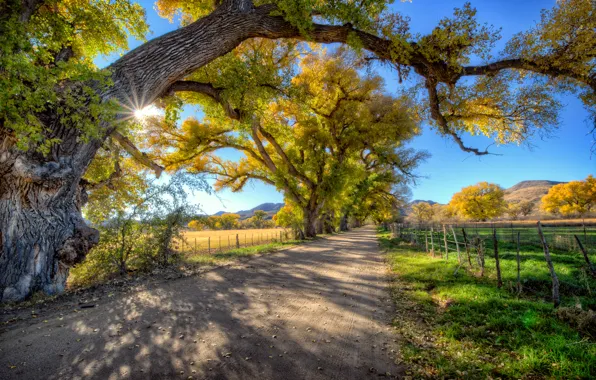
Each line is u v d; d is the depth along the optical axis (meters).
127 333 4.16
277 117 22.45
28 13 7.42
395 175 34.81
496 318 4.57
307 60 21.33
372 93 23.48
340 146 25.89
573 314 4.38
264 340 4.01
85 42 10.77
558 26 9.30
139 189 10.80
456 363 3.33
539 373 3.06
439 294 6.25
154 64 7.50
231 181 25.31
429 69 10.48
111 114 6.18
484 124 12.84
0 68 4.98
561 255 11.70
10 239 6.22
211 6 11.16
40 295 6.09
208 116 13.71
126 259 8.74
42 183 6.39
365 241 23.52
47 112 6.29
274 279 8.12
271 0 9.42
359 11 8.88
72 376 3.01
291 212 28.20
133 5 10.97
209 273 8.78
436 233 22.50
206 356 3.49
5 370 3.11
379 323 4.77
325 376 3.11
